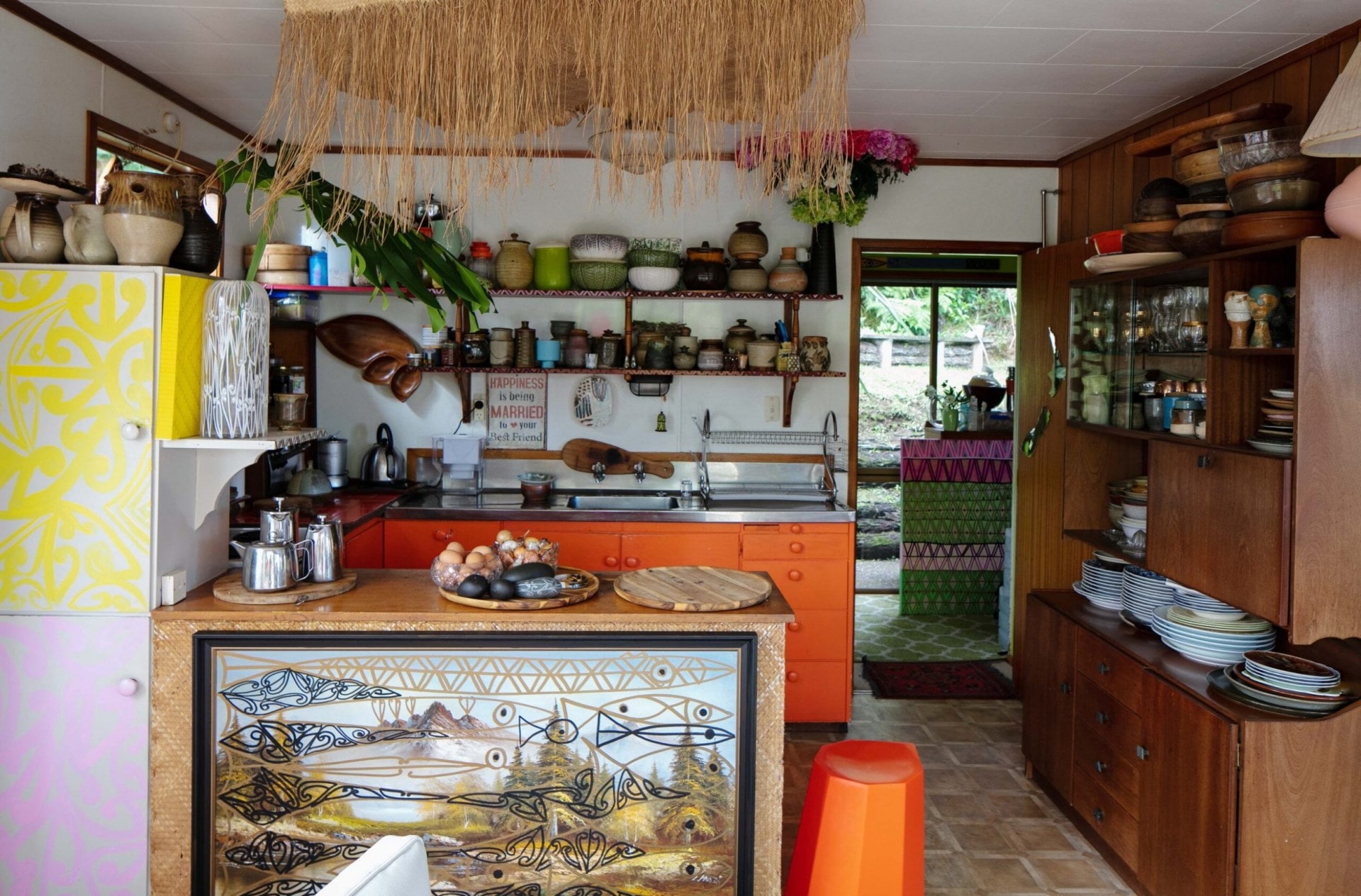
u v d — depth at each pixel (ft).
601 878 8.45
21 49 9.87
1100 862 10.98
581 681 8.36
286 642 8.19
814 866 8.57
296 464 15.56
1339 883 8.50
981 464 22.03
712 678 8.40
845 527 14.99
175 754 8.33
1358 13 9.87
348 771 8.30
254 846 8.29
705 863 8.46
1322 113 7.75
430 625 8.29
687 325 16.99
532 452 17.06
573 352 16.31
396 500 15.26
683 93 7.87
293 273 15.21
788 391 16.74
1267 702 8.71
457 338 16.60
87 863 8.39
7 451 8.16
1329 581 8.39
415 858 4.61
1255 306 9.27
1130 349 11.78
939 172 17.01
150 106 12.50
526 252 15.94
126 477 8.23
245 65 11.99
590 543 14.83
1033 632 13.07
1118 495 12.38
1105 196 15.42
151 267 8.18
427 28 7.85
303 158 8.06
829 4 7.75
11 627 8.25
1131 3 9.75
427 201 15.26
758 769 8.53
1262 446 8.97
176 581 8.47
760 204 16.85
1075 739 11.71
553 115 9.16
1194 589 9.90
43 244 8.23
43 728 8.30
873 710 15.97
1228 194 9.70
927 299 26.07
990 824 11.91
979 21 10.36
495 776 8.36
